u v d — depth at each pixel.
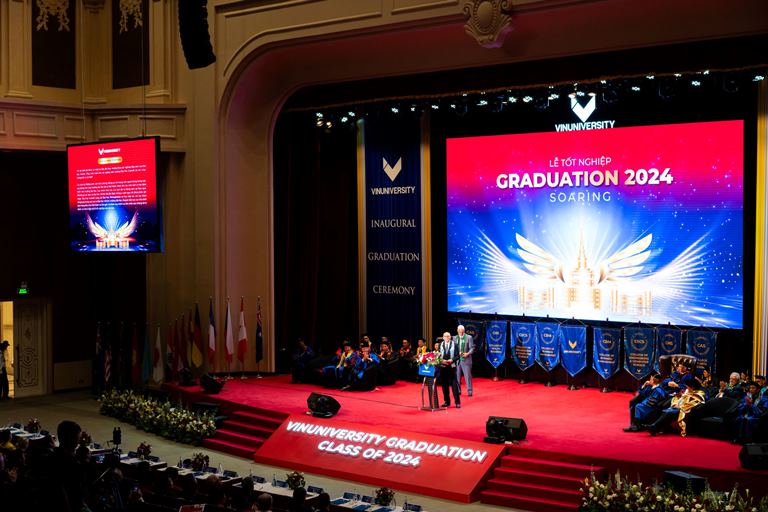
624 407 19.92
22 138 23.42
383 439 17.84
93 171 22.59
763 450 14.66
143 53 24.31
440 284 24.34
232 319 24.39
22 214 25.27
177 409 20.95
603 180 21.58
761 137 19.58
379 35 21.14
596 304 21.84
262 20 22.91
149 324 24.89
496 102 21.67
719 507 13.41
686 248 20.64
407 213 24.55
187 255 24.44
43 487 6.82
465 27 19.64
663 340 20.77
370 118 24.91
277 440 18.91
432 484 16.33
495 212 23.19
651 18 18.38
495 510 15.44
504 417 17.23
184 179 24.36
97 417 22.77
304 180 25.25
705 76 19.52
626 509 14.13
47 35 23.98
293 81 23.78
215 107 23.84
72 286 26.23
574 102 21.83
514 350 22.84
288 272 25.08
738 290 20.06
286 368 25.03
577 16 18.81
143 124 24.22
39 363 25.78
